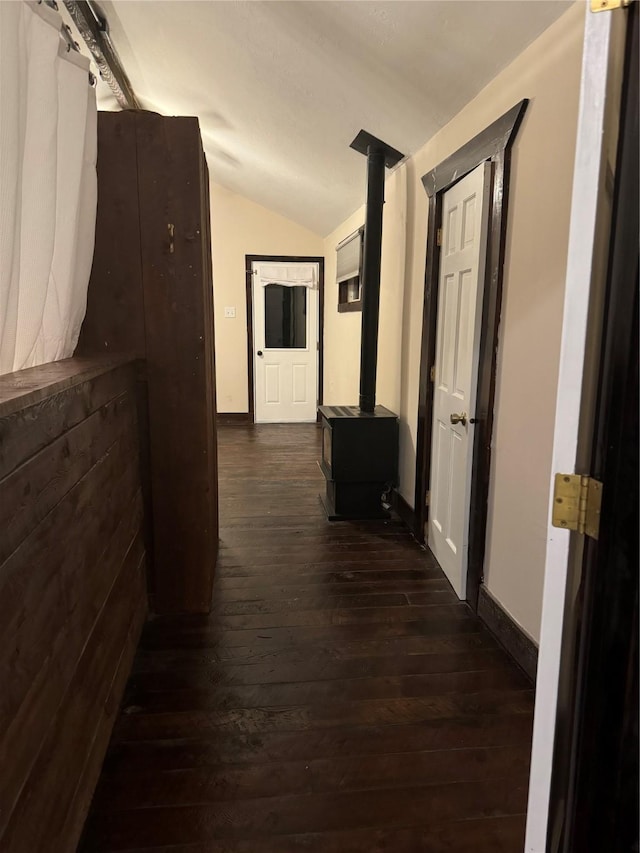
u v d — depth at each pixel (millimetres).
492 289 2139
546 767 913
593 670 825
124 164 2082
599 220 768
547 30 1748
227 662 2045
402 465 3465
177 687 1902
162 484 2291
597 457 803
